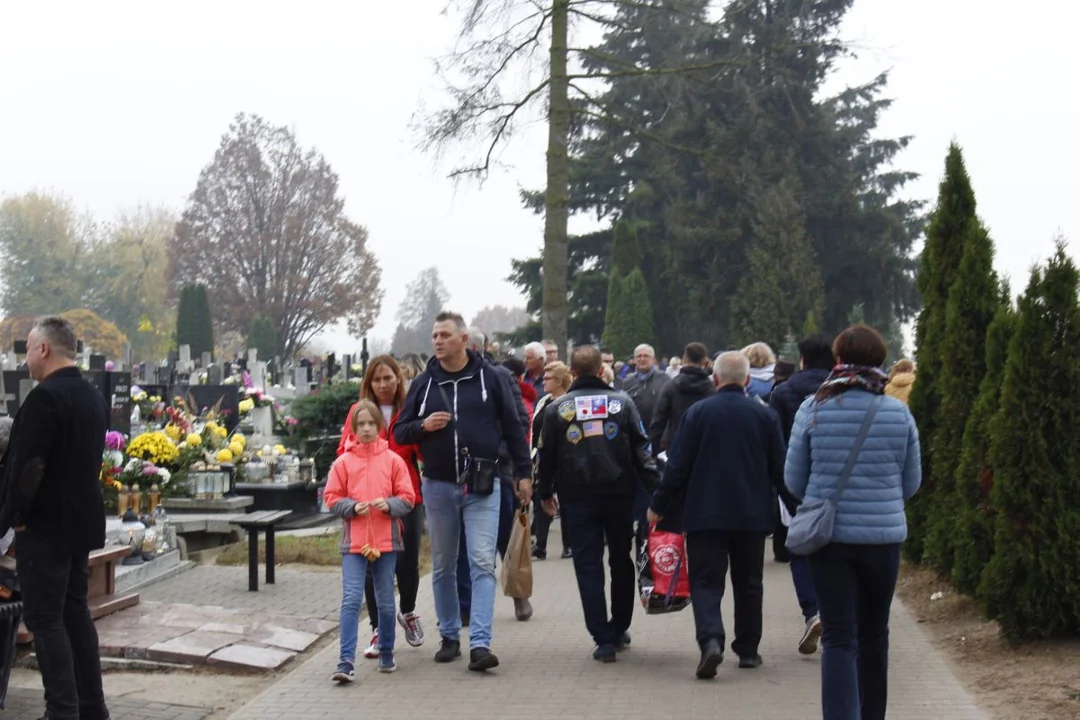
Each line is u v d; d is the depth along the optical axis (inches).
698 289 1835.6
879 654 232.5
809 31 1647.4
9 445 237.1
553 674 310.7
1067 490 319.9
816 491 227.3
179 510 579.2
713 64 961.5
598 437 322.7
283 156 2913.4
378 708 278.8
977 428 355.9
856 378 229.9
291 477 665.6
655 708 275.3
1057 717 258.5
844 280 1883.6
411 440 320.8
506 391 326.0
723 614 395.9
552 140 946.1
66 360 245.4
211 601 407.2
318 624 370.6
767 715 267.7
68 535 236.7
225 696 293.0
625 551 336.2
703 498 303.7
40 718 260.8
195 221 2908.5
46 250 3476.9
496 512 323.3
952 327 410.6
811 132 1807.3
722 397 309.7
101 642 325.4
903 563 469.7
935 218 438.3
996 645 328.2
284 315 2881.4
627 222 1856.5
